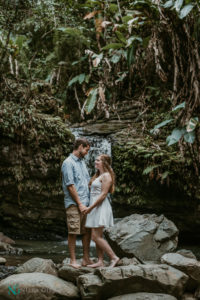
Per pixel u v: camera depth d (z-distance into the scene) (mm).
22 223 7395
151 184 7508
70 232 3754
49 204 7383
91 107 7723
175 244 4438
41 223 7449
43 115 7500
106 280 3342
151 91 8477
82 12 9711
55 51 9805
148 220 4570
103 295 3406
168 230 4465
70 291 3496
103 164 3936
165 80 5961
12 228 7398
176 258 3805
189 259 3811
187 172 7172
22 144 6969
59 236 7625
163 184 7414
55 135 7219
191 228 7500
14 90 7445
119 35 6812
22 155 6980
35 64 10203
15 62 7773
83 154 3914
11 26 7309
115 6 7316
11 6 7688
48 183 7266
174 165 7246
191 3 5453
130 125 9289
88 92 7945
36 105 7676
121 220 4770
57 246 6586
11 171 6938
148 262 4047
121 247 4211
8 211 7262
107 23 6891
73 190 3715
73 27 9328
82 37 9156
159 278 3443
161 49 6047
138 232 4332
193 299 3570
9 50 7695
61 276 3803
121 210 7797
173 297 3383
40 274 3668
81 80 9078
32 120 7059
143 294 3361
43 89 8117
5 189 7117
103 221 3771
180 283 3508
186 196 7305
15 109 6988
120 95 10398
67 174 3738
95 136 8812
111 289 3389
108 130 9133
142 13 6152
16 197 7230
